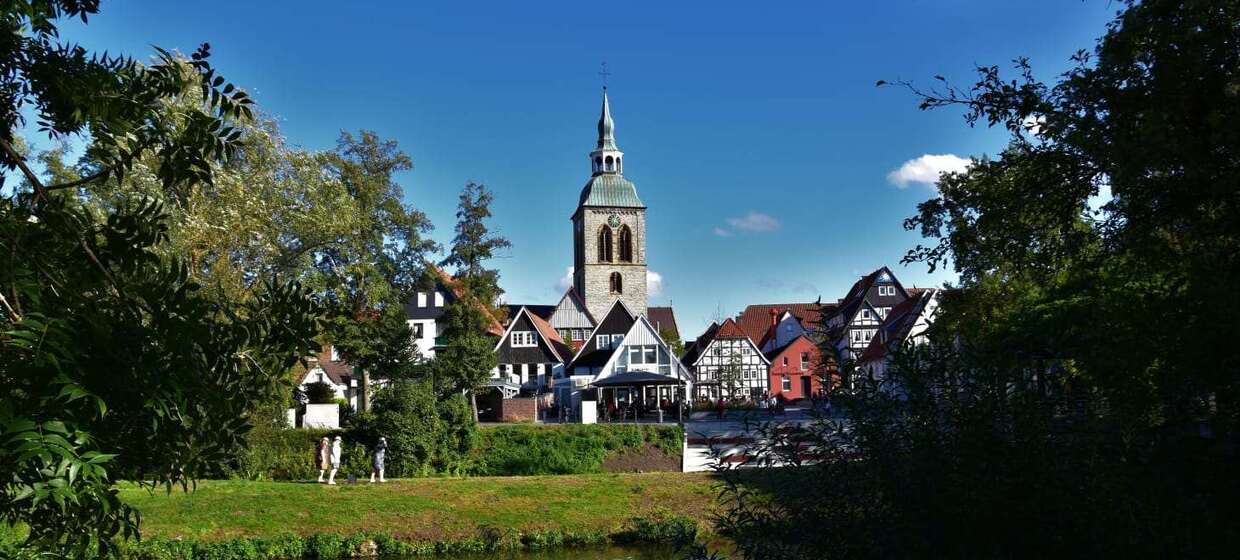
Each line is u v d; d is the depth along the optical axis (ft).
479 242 200.64
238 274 114.01
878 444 24.17
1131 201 30.83
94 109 18.51
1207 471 24.26
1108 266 33.68
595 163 370.94
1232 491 23.40
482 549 90.07
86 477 13.46
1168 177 29.07
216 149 19.92
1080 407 25.43
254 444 112.57
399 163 178.50
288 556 86.94
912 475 23.35
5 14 17.94
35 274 15.85
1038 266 36.11
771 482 25.79
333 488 105.81
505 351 267.39
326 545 87.92
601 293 359.46
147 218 19.97
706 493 105.50
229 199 113.70
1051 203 34.27
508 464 133.59
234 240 112.57
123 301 17.57
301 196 130.93
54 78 18.37
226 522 90.79
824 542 23.99
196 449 18.20
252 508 94.79
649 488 108.27
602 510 99.91
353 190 170.19
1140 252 30.86
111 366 16.11
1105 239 33.01
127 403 16.26
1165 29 28.89
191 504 93.76
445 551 89.66
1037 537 22.30
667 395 227.81
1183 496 23.13
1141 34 29.32
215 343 18.44
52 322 14.38
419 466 124.67
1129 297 28.27
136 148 19.51
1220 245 29.66
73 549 17.65
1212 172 27.37
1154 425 25.40
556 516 97.86
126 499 93.09
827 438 25.39
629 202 362.94
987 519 22.34
